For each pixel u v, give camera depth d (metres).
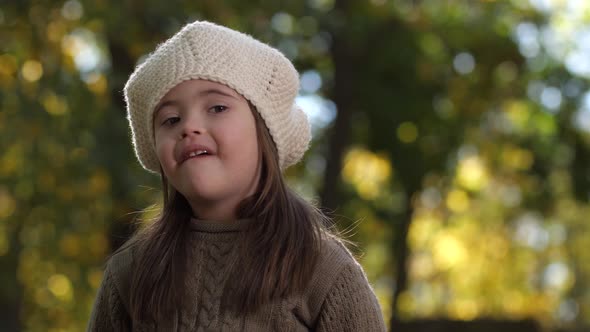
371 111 17.28
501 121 19.48
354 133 17.84
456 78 17.84
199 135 3.33
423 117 17.45
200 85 3.37
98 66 12.72
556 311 27.47
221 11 12.54
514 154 19.83
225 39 3.46
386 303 23.30
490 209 23.48
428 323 19.20
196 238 3.48
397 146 17.66
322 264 3.42
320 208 3.89
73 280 13.80
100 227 12.81
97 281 13.70
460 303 27.23
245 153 3.38
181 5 12.38
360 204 18.67
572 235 27.38
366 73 17.14
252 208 3.42
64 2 12.64
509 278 26.86
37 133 11.89
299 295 3.38
